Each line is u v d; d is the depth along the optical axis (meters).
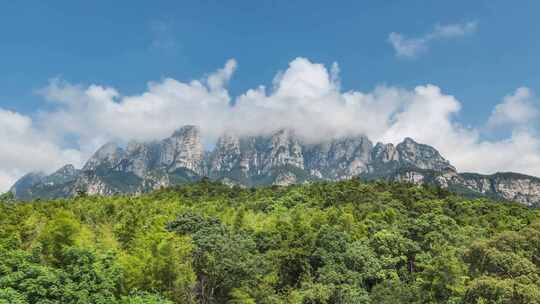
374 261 79.62
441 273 66.62
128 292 48.19
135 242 65.31
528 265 49.19
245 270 61.78
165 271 52.47
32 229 63.84
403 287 71.56
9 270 38.47
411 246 86.19
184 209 104.88
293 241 81.75
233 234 79.25
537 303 43.94
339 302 69.56
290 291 70.94
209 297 60.53
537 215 109.94
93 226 81.06
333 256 78.00
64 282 39.09
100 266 43.47
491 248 52.22
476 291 48.22
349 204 119.88
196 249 61.06
